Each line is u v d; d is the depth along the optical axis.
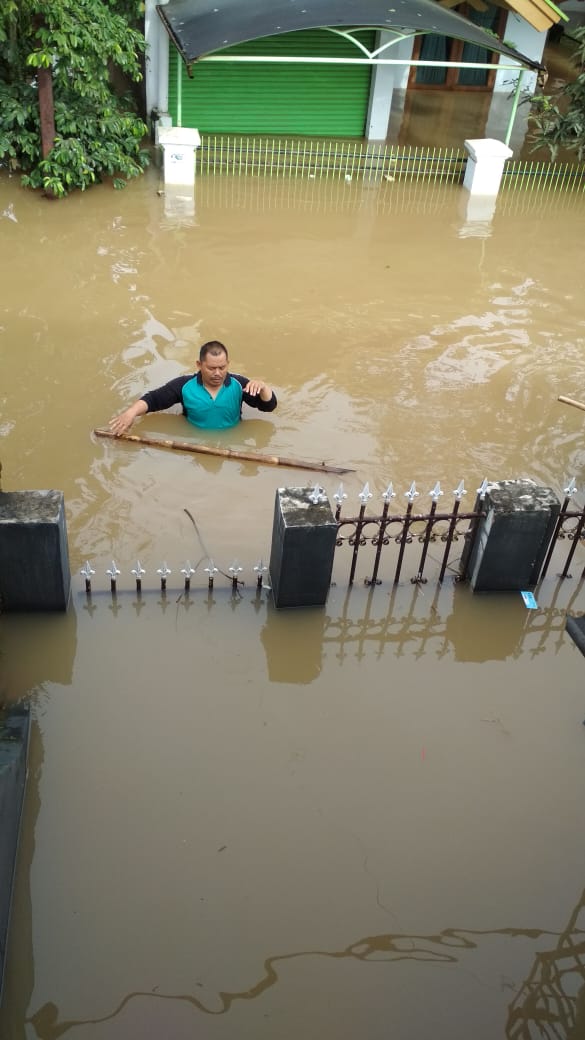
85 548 5.85
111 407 7.44
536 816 4.35
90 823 4.12
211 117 15.52
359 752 4.61
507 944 3.79
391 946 3.74
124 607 5.42
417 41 17.73
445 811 4.33
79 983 3.52
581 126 13.83
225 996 3.51
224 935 3.72
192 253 10.82
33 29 10.73
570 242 12.22
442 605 5.71
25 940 3.64
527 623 5.63
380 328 9.23
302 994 3.54
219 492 6.54
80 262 10.30
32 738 4.51
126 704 4.76
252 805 4.27
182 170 12.96
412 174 14.55
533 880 4.05
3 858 3.64
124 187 12.72
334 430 7.41
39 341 8.44
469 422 7.68
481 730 4.82
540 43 17.81
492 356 8.84
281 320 9.24
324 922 3.80
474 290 10.39
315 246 11.38
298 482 6.71
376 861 4.07
